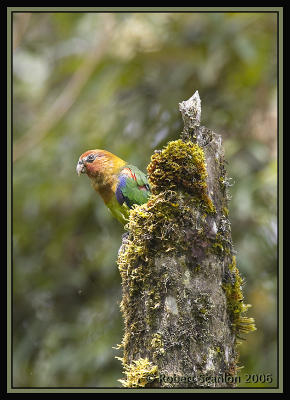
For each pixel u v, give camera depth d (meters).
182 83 13.68
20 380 12.63
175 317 5.66
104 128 13.79
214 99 13.43
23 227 14.11
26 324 13.43
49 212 14.14
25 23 15.25
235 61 13.59
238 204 11.51
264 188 11.83
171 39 13.95
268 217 11.95
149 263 5.84
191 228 5.83
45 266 13.76
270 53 13.67
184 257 5.77
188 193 5.92
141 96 13.92
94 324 12.70
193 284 5.72
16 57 15.23
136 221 5.97
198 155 5.91
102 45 13.89
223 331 5.76
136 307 5.89
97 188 9.93
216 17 13.38
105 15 14.24
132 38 13.89
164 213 5.86
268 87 13.31
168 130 13.09
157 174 5.96
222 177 6.20
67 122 14.41
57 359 12.35
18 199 14.01
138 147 13.09
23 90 15.27
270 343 11.41
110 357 11.86
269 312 11.60
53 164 14.01
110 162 9.79
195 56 13.56
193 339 5.60
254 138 12.96
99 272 13.41
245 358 11.21
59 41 16.03
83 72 14.13
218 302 5.78
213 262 5.83
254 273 11.79
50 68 15.54
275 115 12.98
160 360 5.61
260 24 13.70
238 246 11.95
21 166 14.23
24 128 15.53
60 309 13.46
